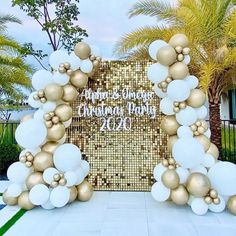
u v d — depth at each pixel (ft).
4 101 32.30
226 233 11.03
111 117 17.66
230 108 43.91
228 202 12.84
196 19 21.49
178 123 14.62
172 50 13.76
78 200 15.06
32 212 13.43
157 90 15.53
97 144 17.62
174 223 12.00
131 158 17.51
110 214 13.12
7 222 12.23
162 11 23.35
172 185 12.73
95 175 17.49
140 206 14.23
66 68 14.58
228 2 21.39
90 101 17.70
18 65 30.68
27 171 13.66
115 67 17.75
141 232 11.16
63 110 14.26
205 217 12.60
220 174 12.30
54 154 13.53
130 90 17.65
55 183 13.12
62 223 12.12
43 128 13.50
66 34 32.94
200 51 22.36
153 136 17.53
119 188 17.38
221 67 22.45
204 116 14.53
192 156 12.57
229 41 21.88
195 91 14.23
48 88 14.14
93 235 10.94
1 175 22.53
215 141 25.29
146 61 17.72
